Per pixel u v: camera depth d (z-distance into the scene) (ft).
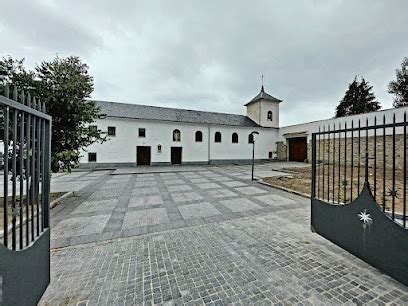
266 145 88.38
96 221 14.66
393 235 7.72
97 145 62.54
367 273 8.10
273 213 16.34
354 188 24.88
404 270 7.32
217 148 79.77
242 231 12.70
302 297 6.73
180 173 46.06
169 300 6.68
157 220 14.85
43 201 7.24
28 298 5.64
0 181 33.55
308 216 15.57
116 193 24.30
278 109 94.02
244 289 7.18
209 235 12.13
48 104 18.58
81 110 21.22
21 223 5.41
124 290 7.19
